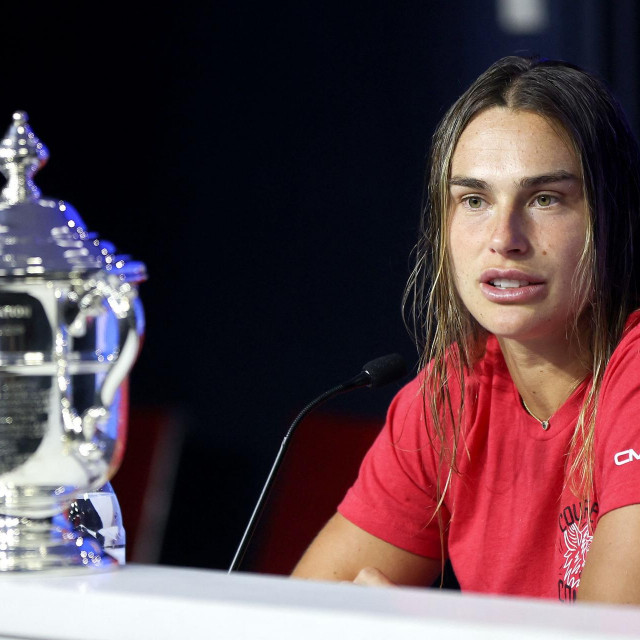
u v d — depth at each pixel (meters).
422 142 11.52
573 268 4.66
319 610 2.37
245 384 12.55
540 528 5.08
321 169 12.12
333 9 11.95
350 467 7.95
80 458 3.07
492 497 5.23
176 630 2.51
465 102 4.84
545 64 4.94
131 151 12.98
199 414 12.72
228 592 2.59
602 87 4.86
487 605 2.42
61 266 3.01
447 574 8.80
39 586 2.71
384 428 5.73
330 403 12.08
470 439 5.28
